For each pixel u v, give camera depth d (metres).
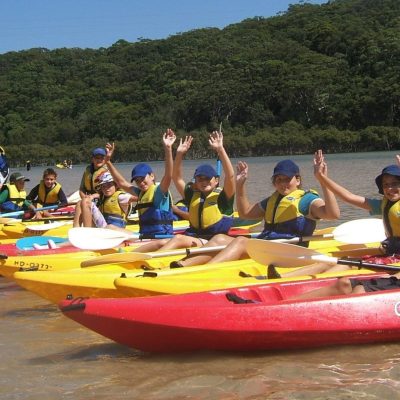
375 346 4.58
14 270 6.76
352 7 105.81
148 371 4.27
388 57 77.19
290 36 98.38
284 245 5.14
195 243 6.69
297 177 6.32
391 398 3.67
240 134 75.31
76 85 96.75
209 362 4.38
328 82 76.62
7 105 91.44
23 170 68.50
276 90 77.12
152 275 5.33
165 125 78.69
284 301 4.45
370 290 4.78
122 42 113.31
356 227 6.21
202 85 81.75
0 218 10.73
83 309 4.35
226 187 6.92
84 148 76.38
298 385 3.91
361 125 74.19
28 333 5.40
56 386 4.07
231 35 104.19
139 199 7.74
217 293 4.76
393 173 5.56
